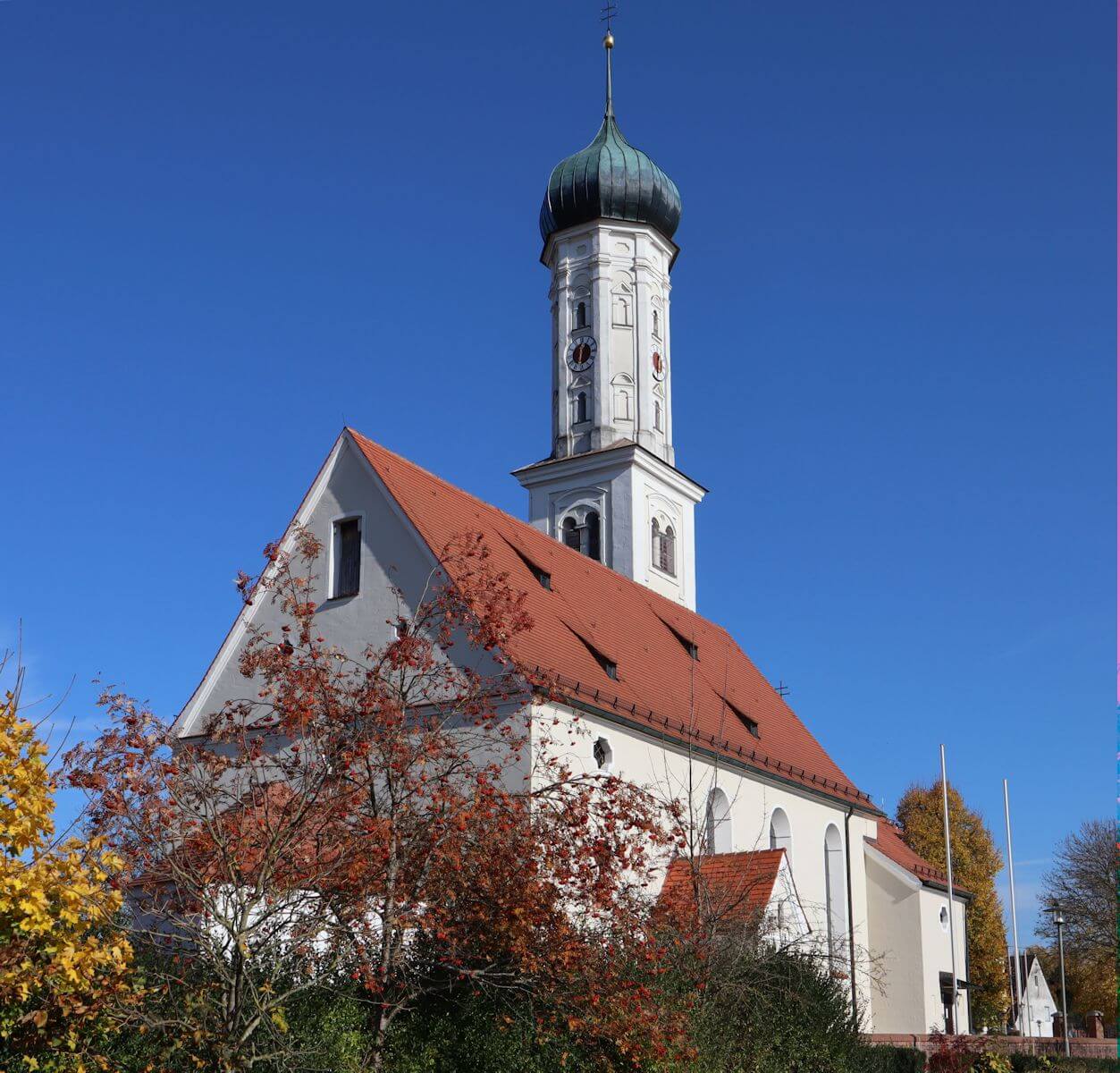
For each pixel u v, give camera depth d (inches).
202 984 738.8
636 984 823.7
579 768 1390.3
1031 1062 1640.0
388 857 791.7
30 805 611.8
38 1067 675.4
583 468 2285.9
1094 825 2812.5
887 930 2069.4
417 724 924.0
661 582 2281.0
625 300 2383.1
